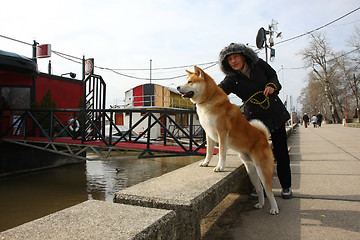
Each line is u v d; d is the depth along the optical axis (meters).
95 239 1.02
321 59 40.12
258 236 2.04
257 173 2.59
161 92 23.05
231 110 2.74
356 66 37.00
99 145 7.73
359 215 2.33
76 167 10.98
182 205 1.58
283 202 2.85
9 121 10.74
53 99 12.48
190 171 2.69
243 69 2.93
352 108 54.00
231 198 3.24
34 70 10.15
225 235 2.11
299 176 4.11
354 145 8.17
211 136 2.89
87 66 14.03
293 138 12.66
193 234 1.61
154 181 2.19
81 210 1.41
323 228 2.10
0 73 10.38
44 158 10.47
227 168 2.82
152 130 19.89
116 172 9.86
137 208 1.44
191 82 2.78
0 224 4.84
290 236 1.99
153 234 1.17
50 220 1.25
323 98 48.53
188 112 6.52
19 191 7.16
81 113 8.34
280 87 2.81
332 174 4.12
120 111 7.52
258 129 2.69
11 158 9.30
